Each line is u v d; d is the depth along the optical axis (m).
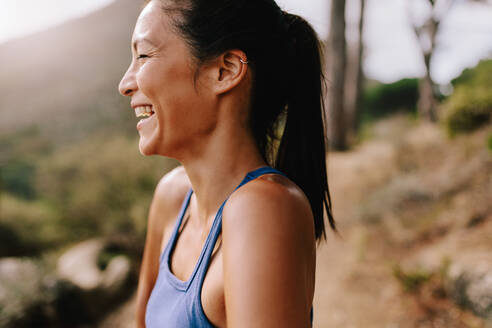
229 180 0.61
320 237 0.81
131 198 5.52
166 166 5.84
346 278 3.59
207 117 0.59
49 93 19.44
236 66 0.57
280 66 0.63
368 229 4.38
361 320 2.96
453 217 3.94
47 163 6.92
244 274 0.42
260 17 0.60
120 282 4.13
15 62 23.64
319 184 0.76
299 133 0.73
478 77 7.62
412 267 3.31
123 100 10.27
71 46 23.88
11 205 6.11
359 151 9.42
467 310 2.65
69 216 5.79
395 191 4.79
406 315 2.86
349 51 12.25
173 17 0.57
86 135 13.72
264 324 0.40
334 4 9.80
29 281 3.53
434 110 10.18
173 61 0.57
